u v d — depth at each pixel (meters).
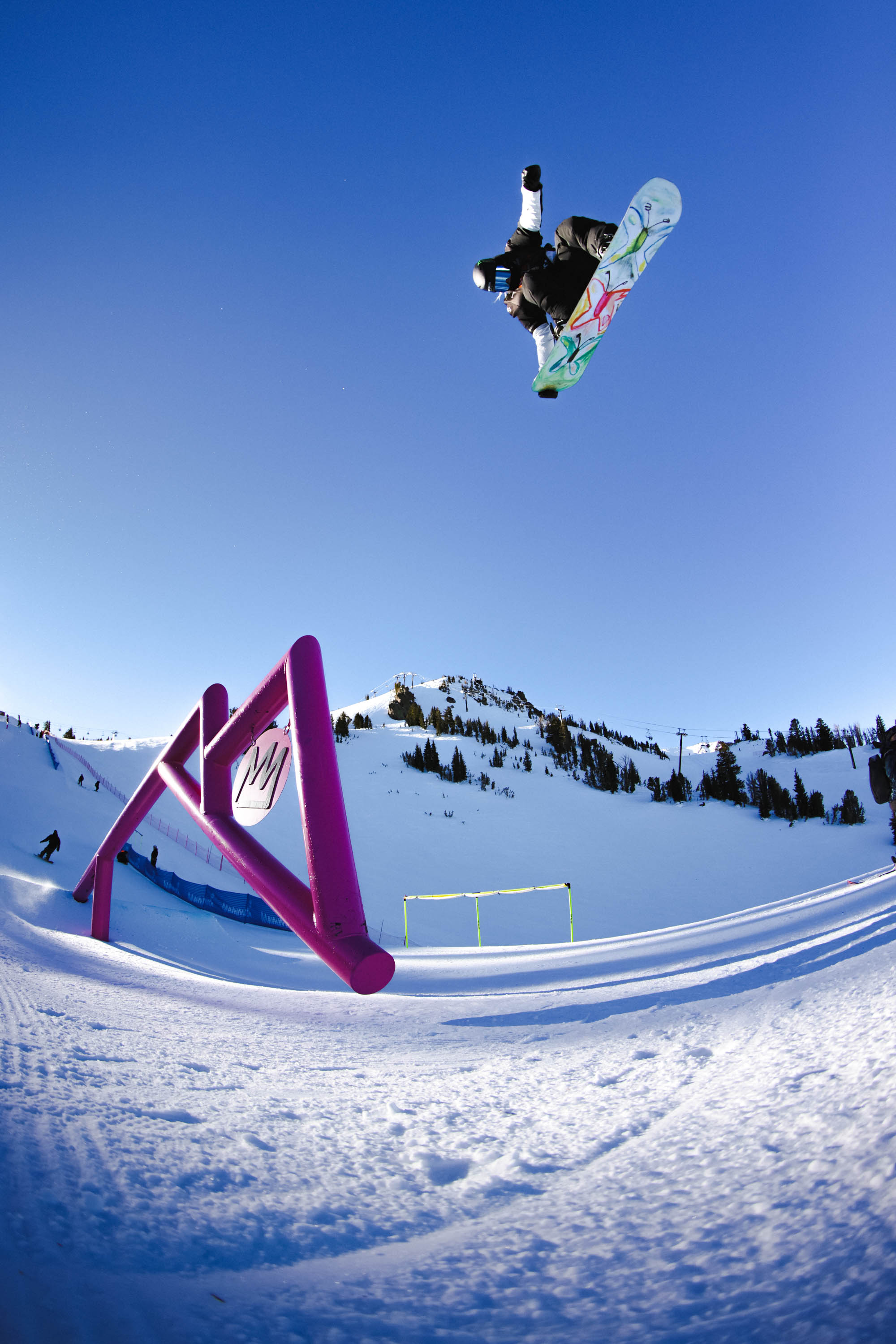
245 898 21.23
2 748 30.11
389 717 109.62
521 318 5.16
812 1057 1.96
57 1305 0.94
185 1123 1.96
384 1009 5.68
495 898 39.97
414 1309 1.00
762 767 97.56
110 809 29.38
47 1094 1.97
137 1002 4.84
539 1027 4.19
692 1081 2.18
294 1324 0.95
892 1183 1.06
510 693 144.12
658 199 4.14
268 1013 5.31
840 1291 0.81
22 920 9.86
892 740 4.76
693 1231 1.14
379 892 37.59
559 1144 1.81
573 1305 0.96
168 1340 0.88
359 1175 1.68
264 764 5.05
